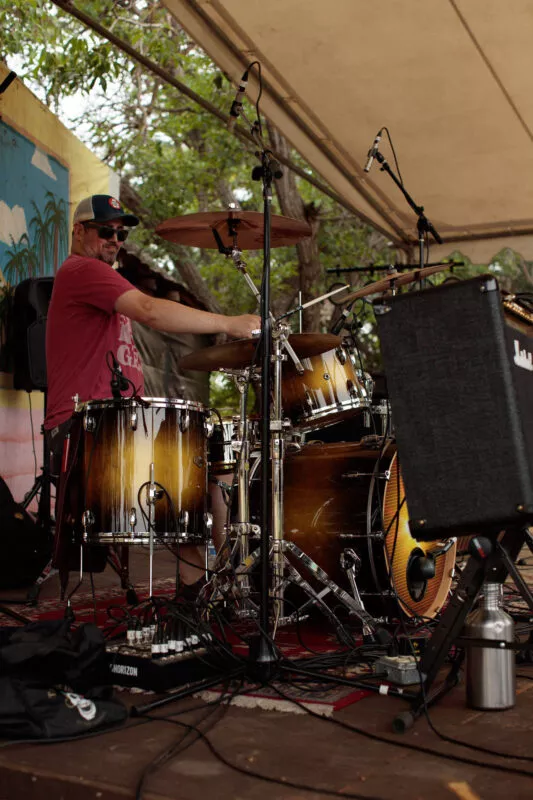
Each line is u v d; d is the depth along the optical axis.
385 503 3.08
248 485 3.05
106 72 8.80
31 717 1.88
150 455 3.00
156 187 12.06
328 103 5.43
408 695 2.17
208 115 11.46
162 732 1.94
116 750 1.81
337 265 12.29
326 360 3.35
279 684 2.33
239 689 2.27
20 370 5.19
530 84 5.04
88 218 3.58
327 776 1.65
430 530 2.02
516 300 2.12
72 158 6.27
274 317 2.96
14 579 4.34
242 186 14.92
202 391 9.72
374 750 1.81
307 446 3.54
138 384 3.94
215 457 3.75
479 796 1.54
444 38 4.69
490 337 1.96
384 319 2.09
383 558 3.10
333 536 3.23
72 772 1.68
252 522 3.38
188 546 3.41
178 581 3.04
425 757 1.76
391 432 3.26
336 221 12.28
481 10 4.43
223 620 2.75
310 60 5.00
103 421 3.02
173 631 2.41
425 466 2.03
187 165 12.08
